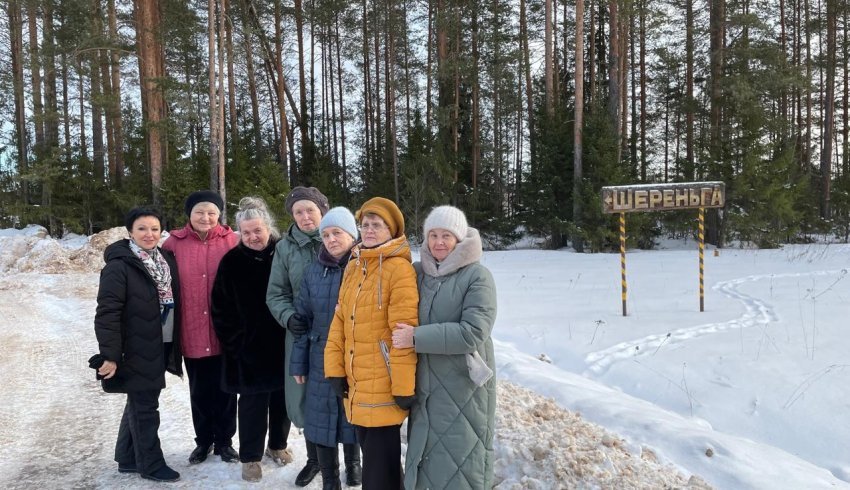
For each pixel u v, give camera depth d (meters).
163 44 23.61
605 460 3.39
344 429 3.22
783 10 28.27
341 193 27.53
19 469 3.92
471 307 2.63
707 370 5.78
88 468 3.93
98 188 24.64
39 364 6.91
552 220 21.44
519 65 25.81
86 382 6.14
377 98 31.53
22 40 27.98
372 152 32.03
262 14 28.34
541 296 10.34
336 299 3.23
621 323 7.79
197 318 3.87
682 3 27.06
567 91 30.44
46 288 13.24
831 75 25.56
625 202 8.48
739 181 18.77
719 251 18.14
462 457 2.64
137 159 24.88
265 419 3.69
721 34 20.36
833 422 4.62
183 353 3.89
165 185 22.25
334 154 37.28
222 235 4.05
